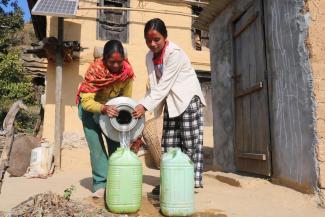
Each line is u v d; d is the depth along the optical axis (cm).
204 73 877
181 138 342
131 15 820
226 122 571
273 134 422
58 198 274
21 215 254
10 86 1153
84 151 719
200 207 305
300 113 368
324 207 320
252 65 486
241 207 311
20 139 584
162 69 333
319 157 336
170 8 857
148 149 726
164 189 268
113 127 301
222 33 597
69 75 748
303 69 364
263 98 448
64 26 767
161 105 352
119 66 319
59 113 669
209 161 809
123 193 265
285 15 399
